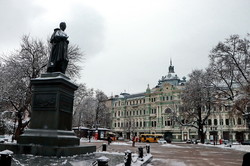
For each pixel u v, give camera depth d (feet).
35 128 36.14
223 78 119.55
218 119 222.89
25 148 33.50
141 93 296.30
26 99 93.86
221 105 138.51
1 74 92.68
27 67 95.04
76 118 256.32
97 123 241.14
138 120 282.36
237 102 102.63
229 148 116.06
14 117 107.45
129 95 310.45
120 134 301.84
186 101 156.66
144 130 270.87
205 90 145.79
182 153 77.87
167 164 46.47
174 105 245.45
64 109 37.73
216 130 220.84
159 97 262.47
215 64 121.19
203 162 51.26
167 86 258.16
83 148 38.81
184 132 239.09
